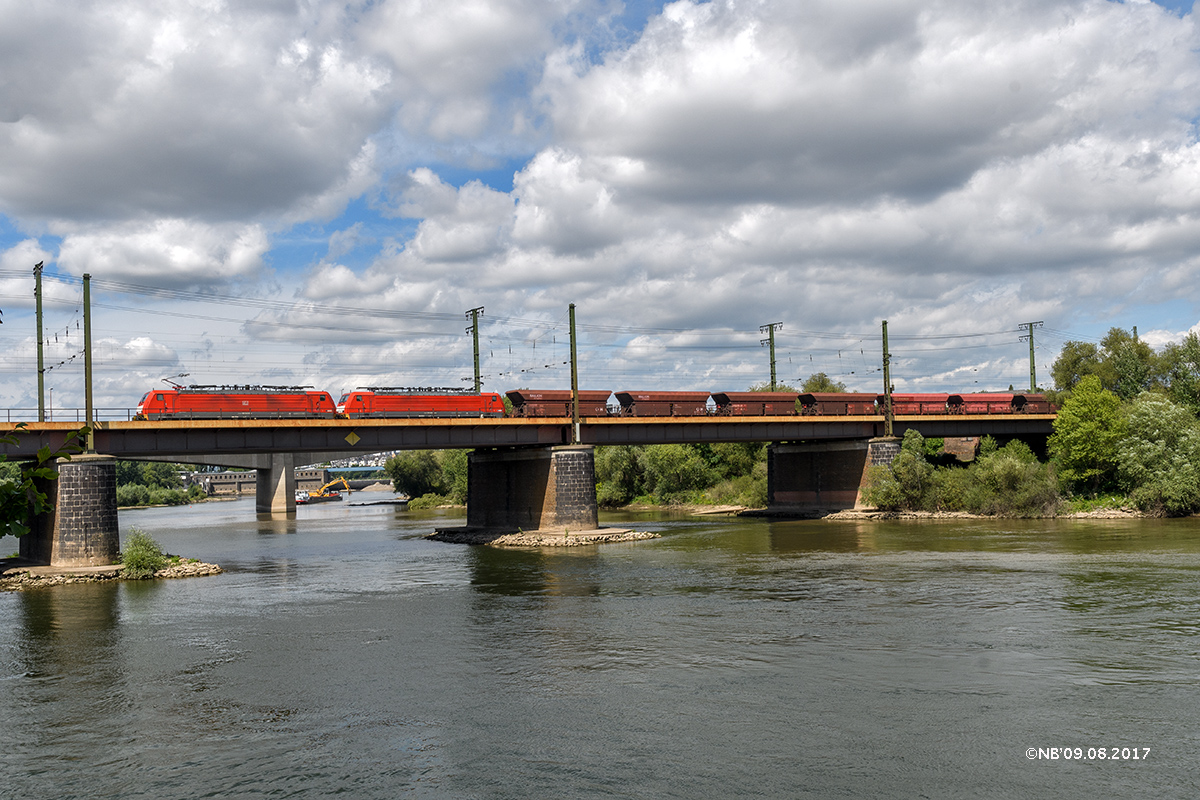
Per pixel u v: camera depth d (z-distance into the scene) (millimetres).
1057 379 138500
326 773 25172
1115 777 23469
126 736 28594
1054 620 41625
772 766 24844
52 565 68312
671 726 28328
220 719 30156
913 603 47188
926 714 28641
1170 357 128750
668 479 148000
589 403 100375
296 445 81562
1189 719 27531
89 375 72062
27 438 68562
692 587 55781
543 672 35250
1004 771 24047
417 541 98875
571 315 96062
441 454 190750
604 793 23422
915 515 108250
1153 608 43844
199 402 86062
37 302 75750
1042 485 103312
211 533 119000
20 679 35938
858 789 23203
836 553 72250
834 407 119312
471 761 25828
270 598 55750
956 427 120938
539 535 90438
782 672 34094
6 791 24250
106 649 41250
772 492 126750
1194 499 94188
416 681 34438
